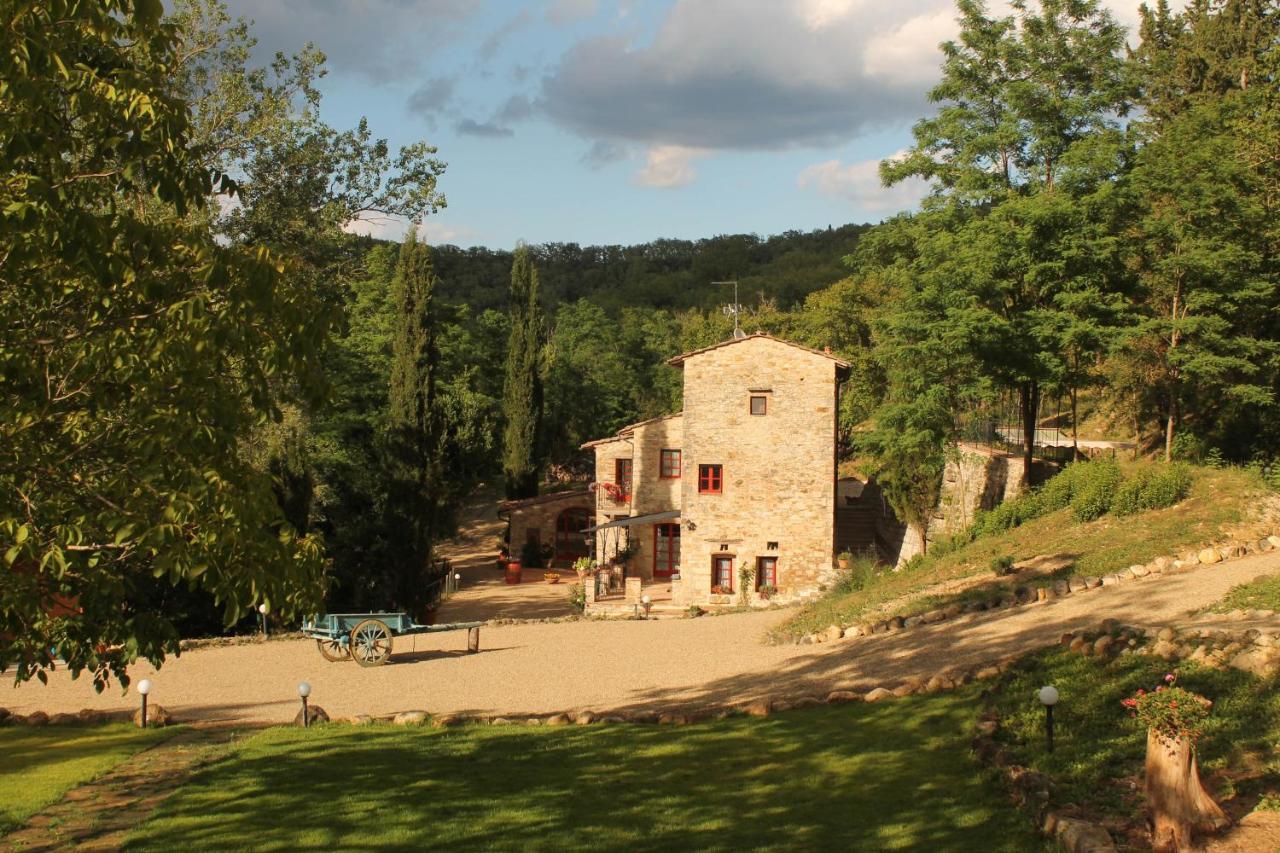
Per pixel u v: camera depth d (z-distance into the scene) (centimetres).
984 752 1475
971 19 3644
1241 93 3919
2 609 970
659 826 1344
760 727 1825
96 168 1088
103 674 1139
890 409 3594
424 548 3862
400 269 4109
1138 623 1977
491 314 7581
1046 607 2334
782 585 3981
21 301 1089
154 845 1316
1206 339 3234
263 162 3300
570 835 1320
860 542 4691
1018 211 3234
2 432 1038
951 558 3062
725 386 4034
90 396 1083
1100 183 3350
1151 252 3519
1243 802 1197
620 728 1922
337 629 2775
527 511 5438
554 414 7331
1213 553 2408
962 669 1933
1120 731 1462
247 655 2933
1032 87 3462
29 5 923
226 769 1691
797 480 3994
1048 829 1189
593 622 3503
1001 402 4878
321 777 1625
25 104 948
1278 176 3616
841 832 1282
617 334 9544
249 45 3238
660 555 4581
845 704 1927
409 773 1639
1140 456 4072
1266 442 3497
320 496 3900
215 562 1024
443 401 6062
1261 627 1764
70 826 1416
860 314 6091
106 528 1040
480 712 2148
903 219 3891
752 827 1324
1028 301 3491
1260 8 5162
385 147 3503
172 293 1052
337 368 4903
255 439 3406
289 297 1116
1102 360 4069
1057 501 3191
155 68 1101
